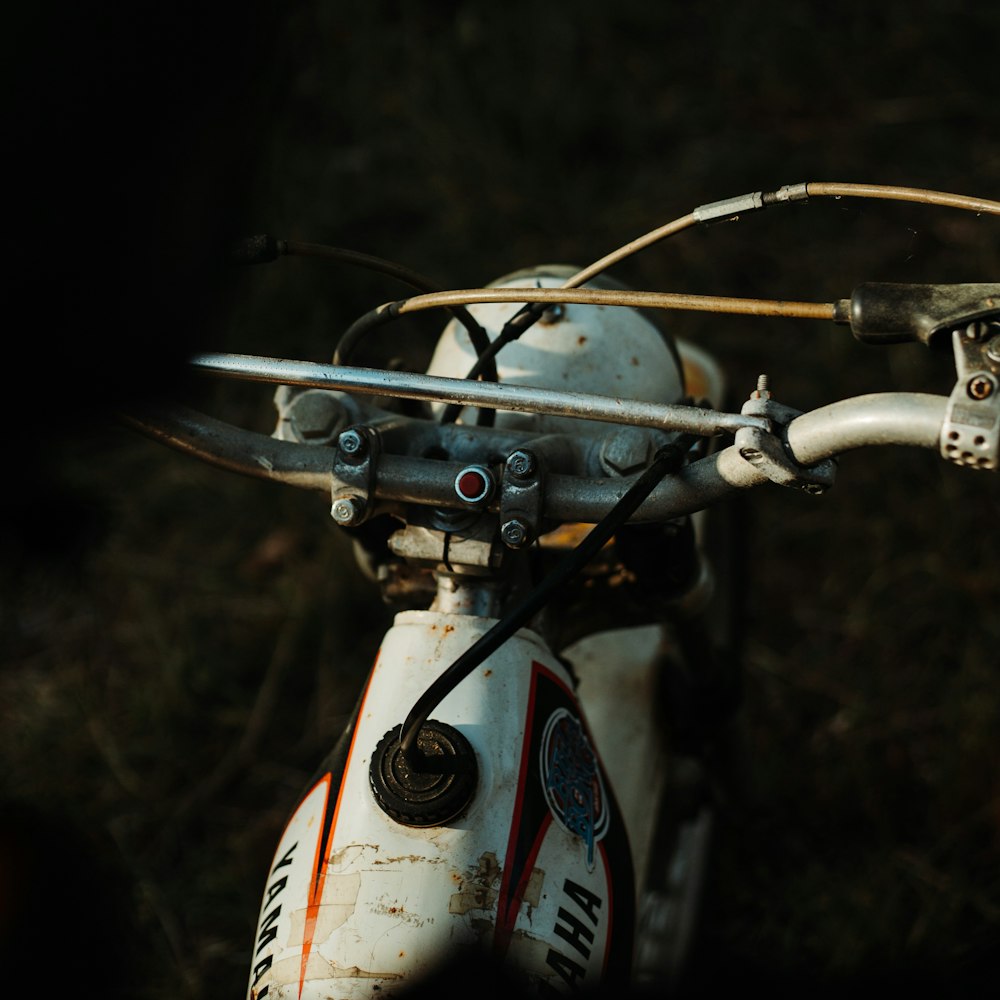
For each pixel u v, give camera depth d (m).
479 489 1.45
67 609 2.48
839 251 2.91
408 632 1.49
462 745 1.43
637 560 1.54
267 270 2.88
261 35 1.40
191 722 2.29
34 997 1.50
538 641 1.51
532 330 1.64
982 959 1.93
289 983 1.41
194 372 1.49
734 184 3.02
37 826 1.64
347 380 1.47
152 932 2.03
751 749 2.17
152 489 2.63
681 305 1.46
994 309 1.37
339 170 3.16
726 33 3.37
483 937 1.41
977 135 3.10
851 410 1.39
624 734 1.72
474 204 3.04
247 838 2.13
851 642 2.34
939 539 2.42
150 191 1.32
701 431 1.42
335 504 1.47
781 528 2.49
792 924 2.00
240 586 2.48
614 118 3.16
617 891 1.49
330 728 2.28
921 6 3.38
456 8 3.53
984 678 2.21
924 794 2.12
